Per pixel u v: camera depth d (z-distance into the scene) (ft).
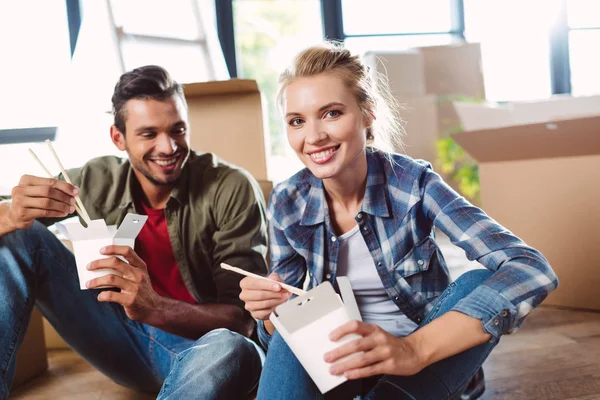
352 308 2.83
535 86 16.75
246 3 23.62
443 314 3.11
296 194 4.15
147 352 4.73
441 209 3.68
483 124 10.89
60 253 4.60
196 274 5.17
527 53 16.65
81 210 4.15
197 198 5.08
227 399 3.51
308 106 3.57
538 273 3.13
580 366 5.47
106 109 11.68
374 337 2.76
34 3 13.85
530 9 16.49
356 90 3.65
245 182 5.16
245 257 4.96
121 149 5.09
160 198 5.17
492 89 16.69
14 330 4.16
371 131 4.04
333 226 4.07
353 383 3.52
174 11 12.52
